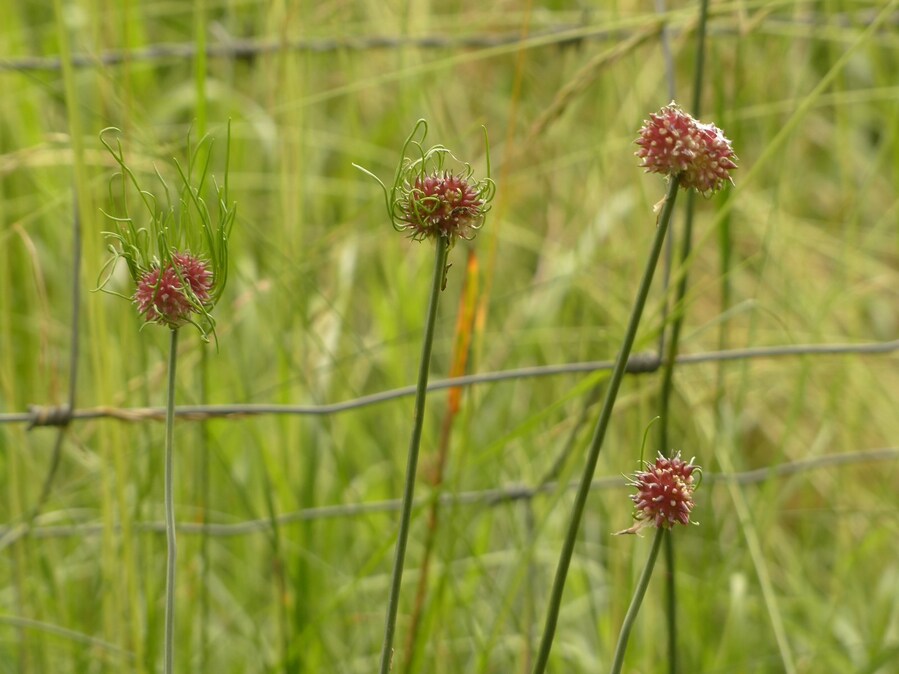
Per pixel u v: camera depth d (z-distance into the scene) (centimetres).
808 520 188
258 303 163
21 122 188
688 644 148
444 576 127
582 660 149
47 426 115
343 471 149
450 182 79
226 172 81
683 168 77
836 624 162
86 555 156
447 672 140
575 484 162
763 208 186
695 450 173
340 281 183
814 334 172
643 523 80
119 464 115
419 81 183
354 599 152
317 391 166
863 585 181
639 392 139
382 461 186
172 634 82
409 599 153
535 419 123
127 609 129
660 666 141
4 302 143
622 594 144
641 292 79
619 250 179
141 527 127
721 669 133
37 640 133
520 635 139
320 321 174
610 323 175
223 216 81
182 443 146
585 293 177
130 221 81
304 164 169
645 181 177
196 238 83
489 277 135
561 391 177
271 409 122
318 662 135
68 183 188
